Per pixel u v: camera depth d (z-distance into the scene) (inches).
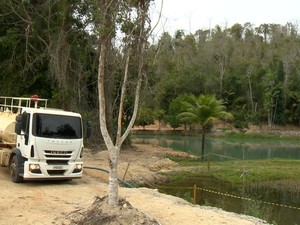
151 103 1406.3
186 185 775.7
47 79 999.0
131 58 382.0
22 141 519.2
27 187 508.1
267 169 936.9
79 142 532.7
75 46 988.6
